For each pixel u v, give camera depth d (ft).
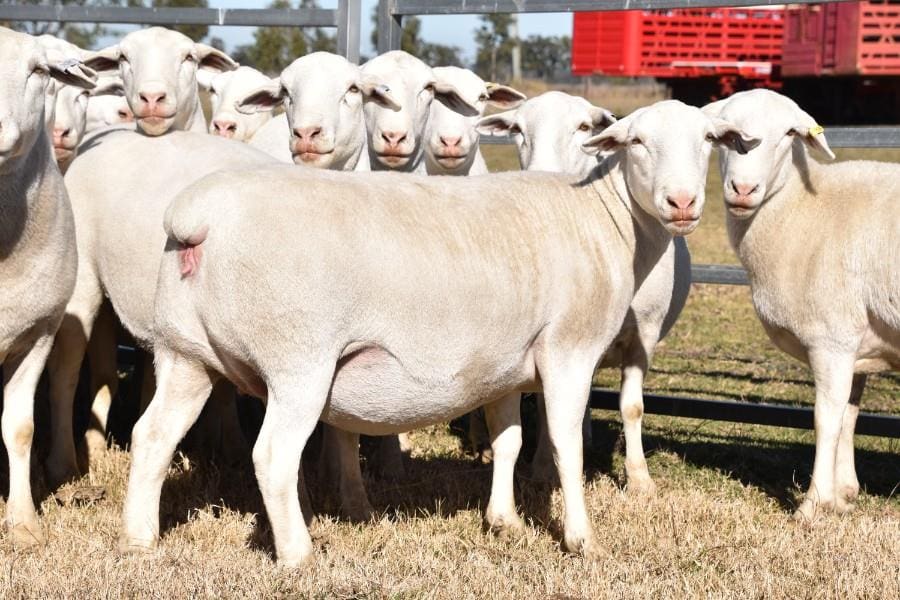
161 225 20.02
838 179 21.70
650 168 17.94
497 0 28.35
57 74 18.47
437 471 24.18
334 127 23.52
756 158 20.95
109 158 21.63
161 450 17.12
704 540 19.44
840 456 23.45
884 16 89.35
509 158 89.97
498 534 19.52
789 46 95.71
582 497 18.58
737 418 27.25
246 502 21.22
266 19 29.78
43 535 18.70
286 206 15.87
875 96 96.48
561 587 16.42
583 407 18.61
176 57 25.43
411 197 17.24
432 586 16.22
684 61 98.53
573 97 25.82
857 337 21.34
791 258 21.79
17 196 17.98
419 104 25.81
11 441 18.83
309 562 16.33
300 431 16.08
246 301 15.78
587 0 27.55
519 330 17.79
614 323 18.85
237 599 15.17
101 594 15.24
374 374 16.78
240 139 30.68
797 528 20.33
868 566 17.42
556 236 18.17
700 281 28.14
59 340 21.93
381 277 16.24
